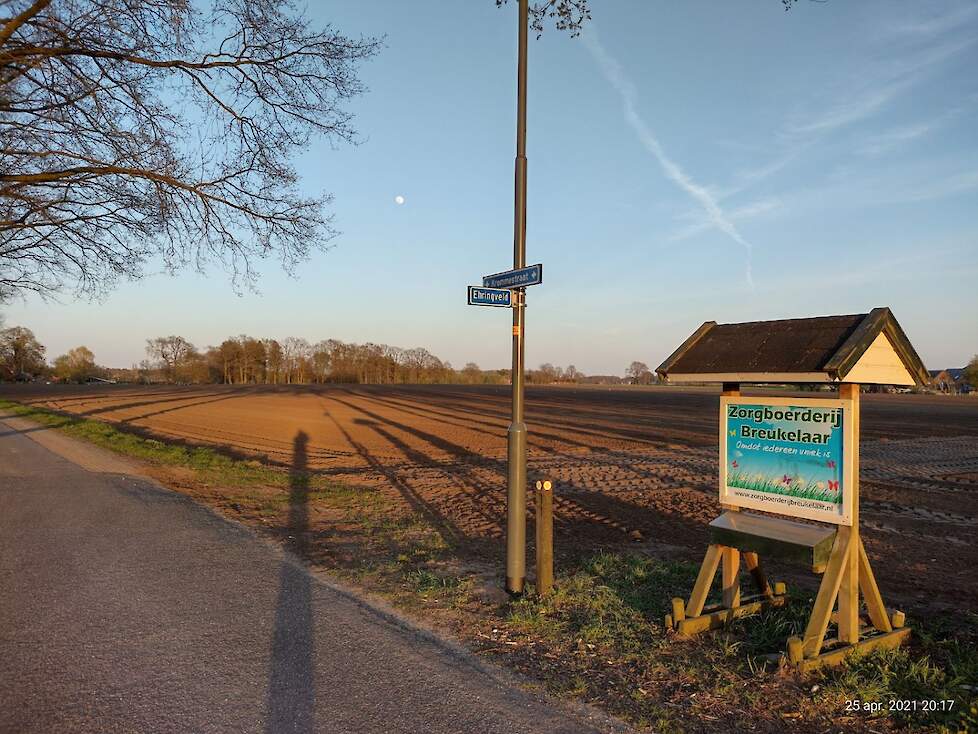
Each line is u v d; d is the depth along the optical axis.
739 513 5.13
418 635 4.84
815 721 3.62
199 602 5.49
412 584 6.14
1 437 21.75
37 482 12.20
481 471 15.86
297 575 6.37
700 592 5.02
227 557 7.02
